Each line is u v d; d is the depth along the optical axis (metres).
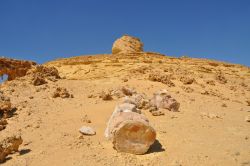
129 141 10.00
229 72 32.06
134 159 9.61
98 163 9.30
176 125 12.82
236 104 19.80
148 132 9.98
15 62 21.73
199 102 18.48
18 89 18.56
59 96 17.50
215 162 9.36
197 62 32.94
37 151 10.34
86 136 11.54
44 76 21.03
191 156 9.74
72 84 20.62
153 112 14.19
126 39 36.72
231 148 10.45
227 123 13.80
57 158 9.76
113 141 10.11
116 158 9.61
